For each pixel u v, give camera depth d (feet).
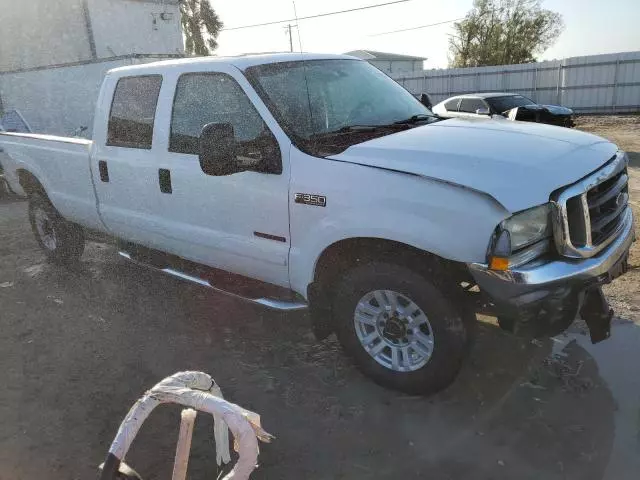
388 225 9.20
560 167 9.23
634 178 29.63
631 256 16.37
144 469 8.54
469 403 9.96
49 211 17.54
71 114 44.32
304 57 12.78
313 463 8.63
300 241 10.58
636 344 11.71
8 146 18.22
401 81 97.04
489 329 12.50
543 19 131.13
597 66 77.61
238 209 11.46
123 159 13.85
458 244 8.68
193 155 12.29
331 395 10.40
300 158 10.36
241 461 4.01
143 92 13.42
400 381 10.11
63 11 49.21
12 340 12.92
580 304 9.11
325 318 11.18
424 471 8.38
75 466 8.69
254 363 11.66
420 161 9.33
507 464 8.44
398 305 9.93
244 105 11.34
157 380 11.09
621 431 9.06
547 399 9.98
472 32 136.56
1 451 9.04
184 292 15.67
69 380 11.14
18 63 49.88
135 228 14.28
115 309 14.56
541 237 8.89
